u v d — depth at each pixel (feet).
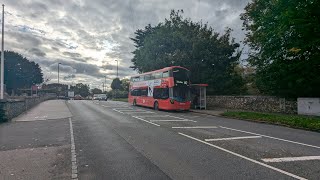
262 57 80.28
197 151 28.30
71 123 52.70
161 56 116.06
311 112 67.26
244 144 32.40
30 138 35.73
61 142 32.99
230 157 25.84
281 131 45.11
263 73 80.84
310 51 69.82
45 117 64.23
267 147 30.78
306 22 65.77
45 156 25.81
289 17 65.98
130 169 21.74
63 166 22.36
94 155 26.45
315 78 68.13
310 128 47.50
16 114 66.54
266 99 81.51
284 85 74.84
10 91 247.50
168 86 87.25
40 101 147.13
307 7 67.31
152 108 101.09
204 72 106.32
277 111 77.71
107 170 21.44
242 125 53.06
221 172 21.06
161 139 35.32
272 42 74.95
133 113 78.48
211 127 48.44
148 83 104.06
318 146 31.94
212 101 106.83
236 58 114.01
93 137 36.68
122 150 28.71
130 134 39.37
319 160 24.99
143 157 25.70
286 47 73.15
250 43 89.51
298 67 69.67
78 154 26.81
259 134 40.96
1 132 40.96
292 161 24.57
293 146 31.65
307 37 68.39
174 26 122.31
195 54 106.32
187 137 36.99
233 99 95.50
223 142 33.53
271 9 76.74
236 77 113.70
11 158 24.97
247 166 22.79
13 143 32.27
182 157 25.72
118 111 86.12
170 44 117.91
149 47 124.88
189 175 20.26
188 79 88.69
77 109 94.53
